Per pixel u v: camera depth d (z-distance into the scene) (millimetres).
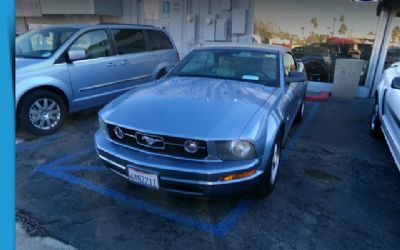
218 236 2600
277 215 2902
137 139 2648
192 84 3525
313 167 3953
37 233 2545
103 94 5375
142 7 10227
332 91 8188
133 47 5949
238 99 3047
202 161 2492
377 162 4172
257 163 2576
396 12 7398
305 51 8531
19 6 11117
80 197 3094
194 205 3023
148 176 2576
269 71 3822
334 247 2516
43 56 4680
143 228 2670
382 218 2926
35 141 4477
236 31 8891
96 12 9555
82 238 2514
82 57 4816
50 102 4684
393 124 3783
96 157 4020
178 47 9953
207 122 2584
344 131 5445
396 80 3559
